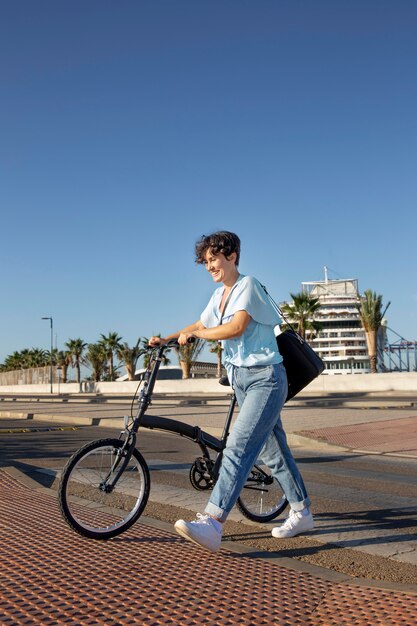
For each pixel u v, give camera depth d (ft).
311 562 11.76
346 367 339.36
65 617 8.55
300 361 12.58
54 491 18.29
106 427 50.55
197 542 11.31
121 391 199.00
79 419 56.29
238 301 11.85
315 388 135.23
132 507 13.15
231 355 12.39
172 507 16.81
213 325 12.78
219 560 11.34
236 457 11.75
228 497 11.56
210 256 12.29
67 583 9.91
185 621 8.45
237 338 12.21
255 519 14.57
